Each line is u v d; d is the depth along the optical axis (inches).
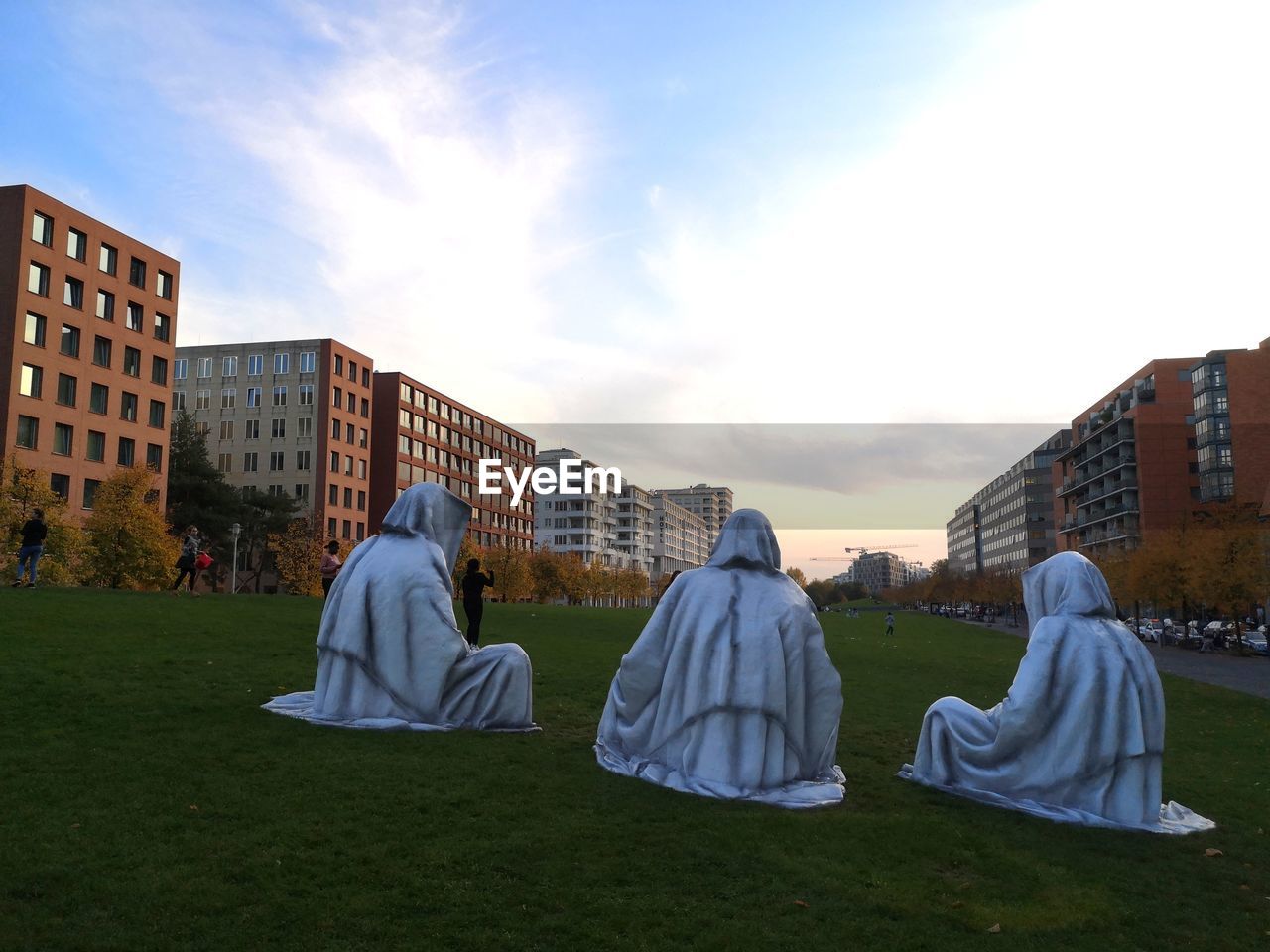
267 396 3843.5
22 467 1980.8
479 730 448.1
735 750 365.7
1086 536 3654.0
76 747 355.6
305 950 206.2
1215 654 2007.9
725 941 225.9
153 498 2886.3
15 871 233.0
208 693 487.5
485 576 791.1
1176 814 377.7
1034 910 258.1
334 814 296.4
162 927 211.3
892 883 272.5
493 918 230.1
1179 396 3250.5
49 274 2539.4
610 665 788.0
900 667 1047.6
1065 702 365.4
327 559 1000.9
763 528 406.0
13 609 701.3
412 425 4340.6
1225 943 246.1
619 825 308.8
